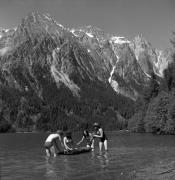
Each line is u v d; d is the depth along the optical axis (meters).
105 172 26.61
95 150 47.66
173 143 64.50
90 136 46.72
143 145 59.97
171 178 23.55
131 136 111.19
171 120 112.56
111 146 58.28
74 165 31.17
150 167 28.95
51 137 40.09
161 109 121.19
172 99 114.88
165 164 30.88
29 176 25.61
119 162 32.91
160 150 47.38
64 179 24.00
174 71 128.75
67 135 42.47
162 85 138.62
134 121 159.38
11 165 32.44
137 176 24.52
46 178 24.58
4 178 24.91
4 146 67.12
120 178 23.86
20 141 96.62
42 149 54.44
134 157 37.72
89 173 26.31
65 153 41.44
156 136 103.06
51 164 32.34
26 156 41.56
